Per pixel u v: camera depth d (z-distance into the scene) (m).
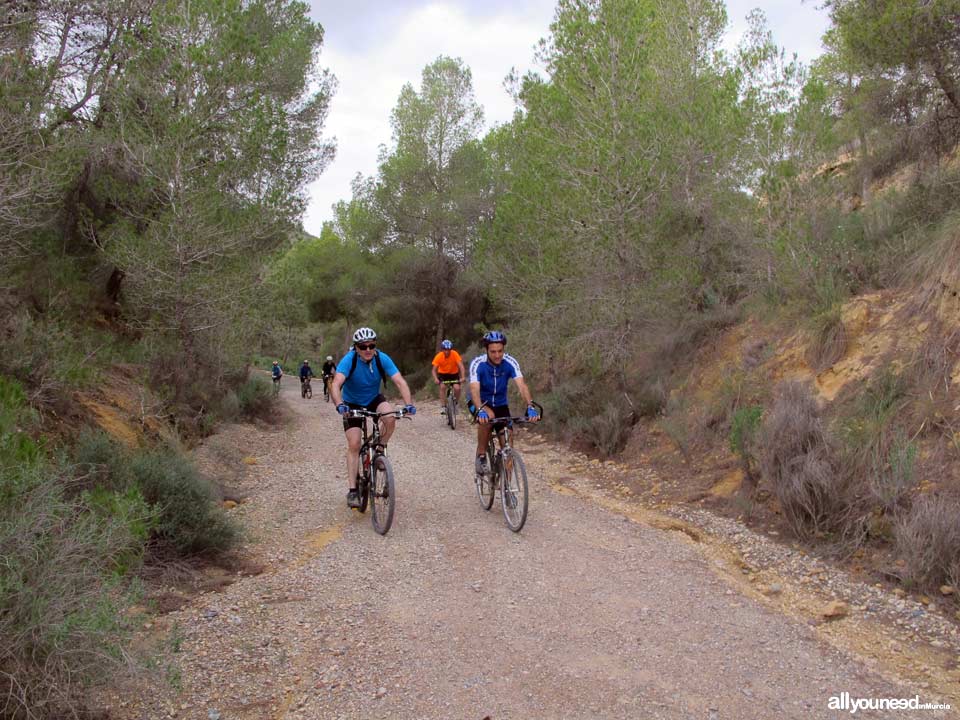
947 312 6.93
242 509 7.57
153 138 10.22
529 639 4.27
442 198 25.27
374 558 5.83
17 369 7.18
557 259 12.24
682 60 13.76
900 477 5.66
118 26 10.41
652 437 9.77
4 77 7.22
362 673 3.87
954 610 4.58
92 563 3.66
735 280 11.36
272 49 12.82
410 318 27.38
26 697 3.05
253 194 12.49
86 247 12.16
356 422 7.02
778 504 6.62
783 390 7.70
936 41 8.89
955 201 8.77
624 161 10.72
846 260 9.05
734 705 3.51
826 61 15.45
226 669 3.91
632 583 5.23
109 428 8.15
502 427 6.95
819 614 4.73
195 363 12.00
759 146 10.36
